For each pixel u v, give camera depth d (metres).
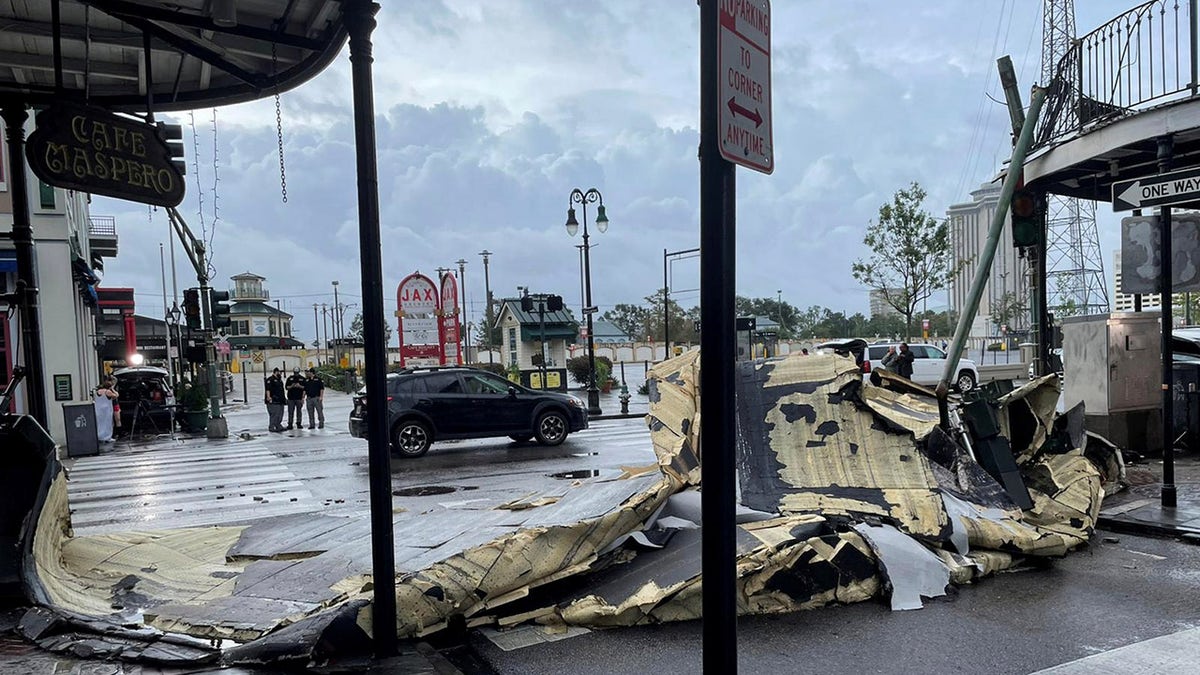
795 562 4.98
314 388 21.70
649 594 4.76
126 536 6.98
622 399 23.73
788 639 4.49
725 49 2.56
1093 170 10.07
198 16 4.58
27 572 4.68
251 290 99.06
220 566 6.16
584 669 4.16
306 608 4.90
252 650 4.05
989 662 4.12
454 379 14.91
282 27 4.83
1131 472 8.94
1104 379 10.04
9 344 16.98
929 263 33.97
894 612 4.89
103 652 4.05
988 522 5.80
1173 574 5.57
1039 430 7.33
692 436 6.60
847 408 6.78
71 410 16.55
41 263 17.11
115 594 5.41
